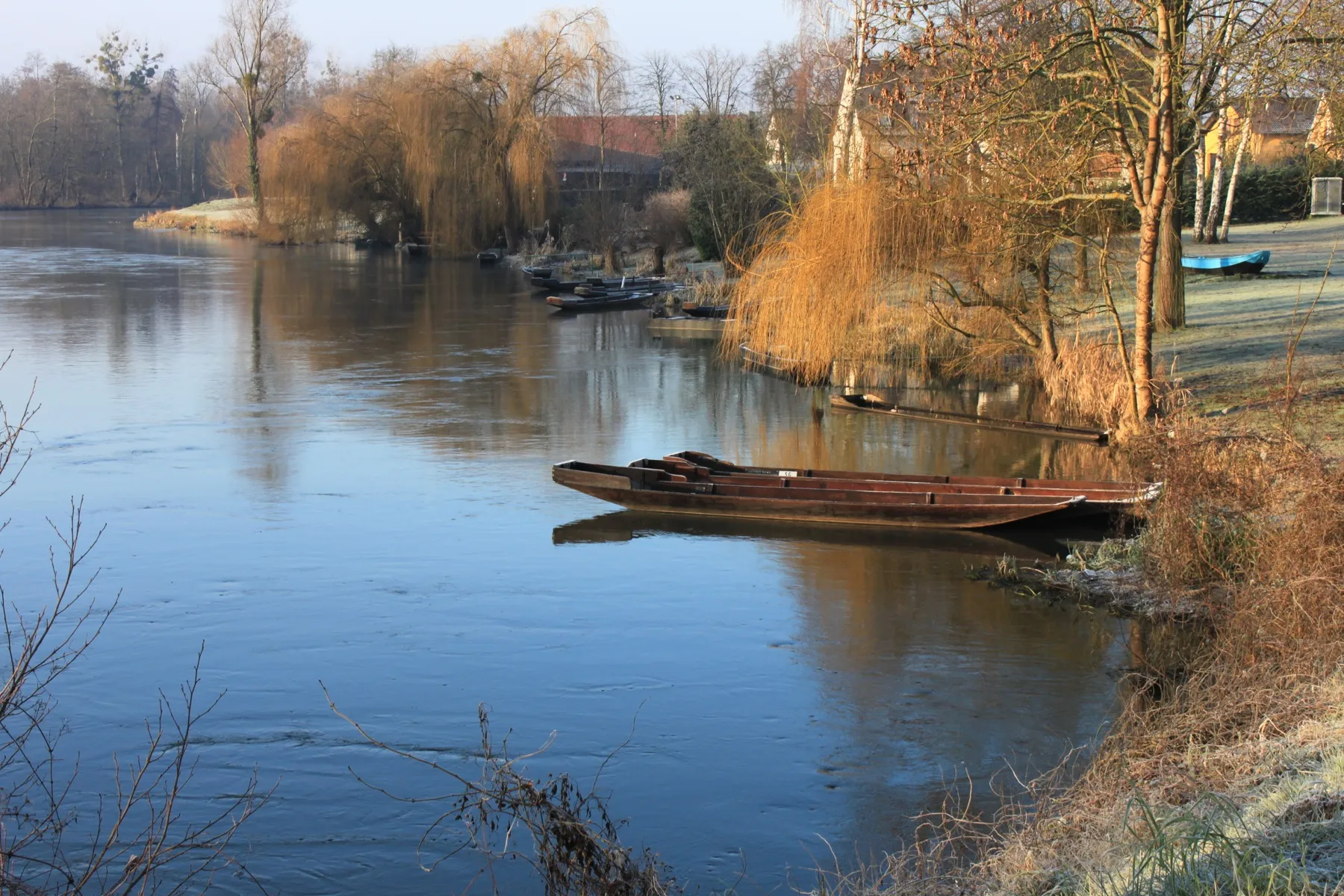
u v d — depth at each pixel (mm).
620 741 8805
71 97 122688
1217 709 7781
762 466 16766
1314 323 22781
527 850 7289
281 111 108125
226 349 28891
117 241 69812
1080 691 9461
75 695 9641
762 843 7371
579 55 56688
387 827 7609
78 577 12469
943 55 15547
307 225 64188
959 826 7402
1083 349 21062
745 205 40156
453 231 56938
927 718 9078
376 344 30047
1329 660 7871
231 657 10430
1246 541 10469
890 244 20609
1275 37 14531
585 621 11234
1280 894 4586
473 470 17109
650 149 81312
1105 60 14891
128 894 6852
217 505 15180
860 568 12688
